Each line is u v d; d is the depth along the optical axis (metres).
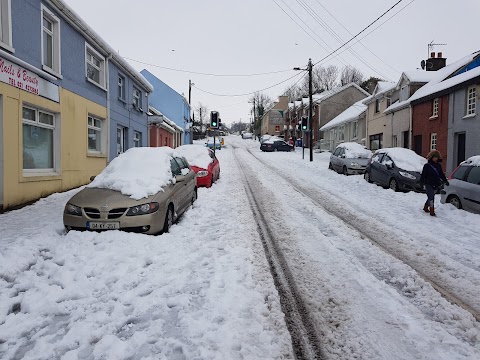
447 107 16.58
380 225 7.56
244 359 2.88
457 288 4.41
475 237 6.71
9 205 8.43
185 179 8.22
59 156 10.95
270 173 18.16
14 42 8.68
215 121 23.48
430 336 3.30
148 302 3.85
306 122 27.34
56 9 10.58
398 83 22.53
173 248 5.57
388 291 4.27
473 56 18.53
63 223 6.57
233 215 8.12
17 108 8.70
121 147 17.59
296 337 3.28
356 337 3.29
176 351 3.01
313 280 4.57
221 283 4.32
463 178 8.84
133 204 6.07
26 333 3.33
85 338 3.18
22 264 4.83
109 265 4.77
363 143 30.84
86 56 12.91
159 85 35.41
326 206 9.59
